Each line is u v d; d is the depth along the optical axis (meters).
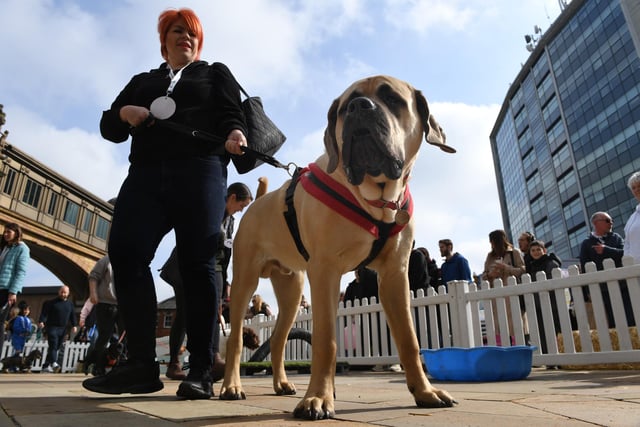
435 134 2.18
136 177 2.41
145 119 2.36
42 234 28.06
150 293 2.32
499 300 5.04
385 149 1.80
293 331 6.52
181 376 4.48
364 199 1.96
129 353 2.28
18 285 5.57
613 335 4.60
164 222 2.45
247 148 2.45
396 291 2.06
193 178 2.41
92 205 34.06
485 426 1.26
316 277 1.91
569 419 1.35
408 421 1.40
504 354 3.43
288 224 2.37
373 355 6.19
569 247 61.03
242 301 2.72
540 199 70.50
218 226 2.51
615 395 2.02
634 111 49.75
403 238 2.12
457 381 3.60
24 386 3.56
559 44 63.19
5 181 27.17
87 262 31.56
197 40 2.81
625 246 5.14
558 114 63.12
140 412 1.72
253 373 5.99
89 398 2.35
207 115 2.57
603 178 53.94
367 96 2.01
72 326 11.23
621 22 51.62
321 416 1.51
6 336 10.85
